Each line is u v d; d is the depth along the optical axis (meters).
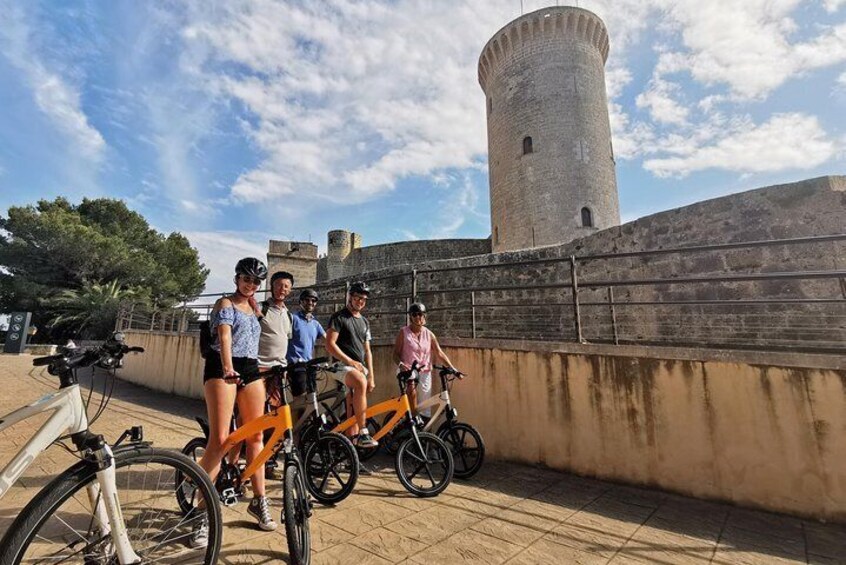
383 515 3.41
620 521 3.42
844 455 3.42
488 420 5.14
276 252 24.38
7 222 22.77
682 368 4.14
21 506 3.38
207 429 3.27
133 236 27.81
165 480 2.68
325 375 6.12
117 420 6.77
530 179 22.42
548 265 10.27
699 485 3.91
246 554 2.70
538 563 2.72
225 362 2.82
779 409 3.69
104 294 21.56
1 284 22.30
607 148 23.09
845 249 6.21
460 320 11.24
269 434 3.53
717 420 3.92
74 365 2.18
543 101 22.80
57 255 22.98
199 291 31.61
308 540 2.62
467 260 11.51
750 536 3.19
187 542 2.74
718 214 7.55
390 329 12.14
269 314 4.17
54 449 4.88
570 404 4.66
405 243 28.56
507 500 3.82
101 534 2.17
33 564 2.22
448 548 2.88
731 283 7.25
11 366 12.98
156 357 11.05
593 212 21.47
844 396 3.46
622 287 8.83
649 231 8.52
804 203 6.63
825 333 6.23
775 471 3.64
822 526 3.36
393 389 5.88
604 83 24.45
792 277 3.75
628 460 4.27
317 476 3.80
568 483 4.30
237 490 3.05
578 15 22.98
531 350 4.97
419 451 4.11
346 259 30.64
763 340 6.76
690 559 2.84
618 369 4.45
